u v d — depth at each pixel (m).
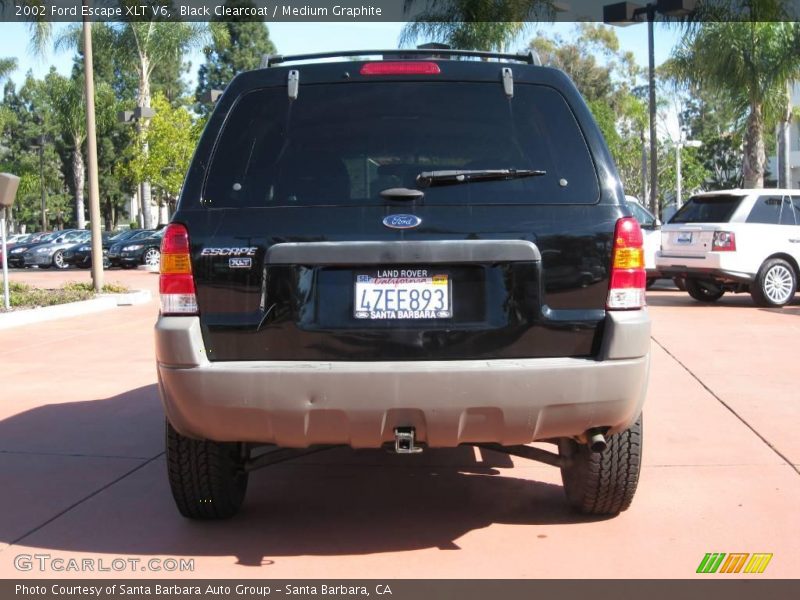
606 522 4.26
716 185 55.72
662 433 5.86
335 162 3.66
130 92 56.06
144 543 4.05
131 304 15.38
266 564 3.79
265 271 3.53
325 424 3.48
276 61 4.13
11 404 7.06
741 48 19.38
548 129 3.72
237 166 3.68
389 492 4.80
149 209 43.62
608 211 3.60
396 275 3.53
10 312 12.72
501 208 3.57
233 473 4.21
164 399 3.66
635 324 3.52
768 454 5.34
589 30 50.09
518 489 4.81
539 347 3.53
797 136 47.16
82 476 5.09
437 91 3.77
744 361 8.55
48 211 71.56
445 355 3.51
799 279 13.73
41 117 71.94
